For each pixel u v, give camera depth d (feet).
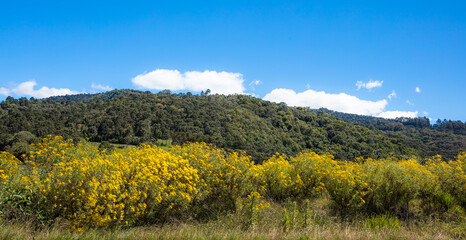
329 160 25.82
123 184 15.47
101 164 16.15
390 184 21.35
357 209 20.97
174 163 17.81
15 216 14.10
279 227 16.93
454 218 19.27
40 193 14.73
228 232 15.26
